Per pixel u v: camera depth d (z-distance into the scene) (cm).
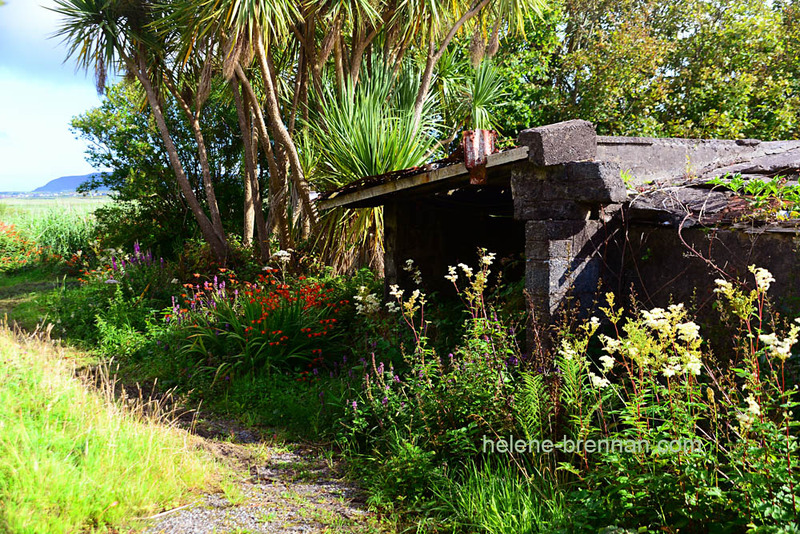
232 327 665
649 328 394
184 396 561
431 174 541
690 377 274
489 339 410
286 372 600
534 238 434
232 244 1137
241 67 945
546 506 308
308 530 318
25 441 345
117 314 780
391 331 570
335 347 636
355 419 430
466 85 1105
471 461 359
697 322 376
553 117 1286
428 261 698
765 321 332
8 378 446
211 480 379
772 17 1197
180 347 659
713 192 427
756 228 345
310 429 484
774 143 614
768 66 1193
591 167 404
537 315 434
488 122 1055
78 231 1498
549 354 397
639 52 1189
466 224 728
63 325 809
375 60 933
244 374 596
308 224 977
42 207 1616
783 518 211
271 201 1022
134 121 1378
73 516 300
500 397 362
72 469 330
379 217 832
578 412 331
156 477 356
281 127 873
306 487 379
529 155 425
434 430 393
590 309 437
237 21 746
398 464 366
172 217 1380
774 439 227
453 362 413
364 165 800
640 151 511
